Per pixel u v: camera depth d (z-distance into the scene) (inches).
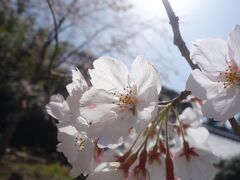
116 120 3.0
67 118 3.4
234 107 2.9
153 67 3.0
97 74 3.1
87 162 3.1
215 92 3.0
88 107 3.0
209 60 3.1
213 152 3.8
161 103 3.2
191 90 3.0
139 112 3.0
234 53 3.1
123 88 3.1
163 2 3.4
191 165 3.8
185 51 3.3
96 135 2.9
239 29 3.1
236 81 3.1
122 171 3.2
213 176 3.8
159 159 3.4
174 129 4.4
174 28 3.3
